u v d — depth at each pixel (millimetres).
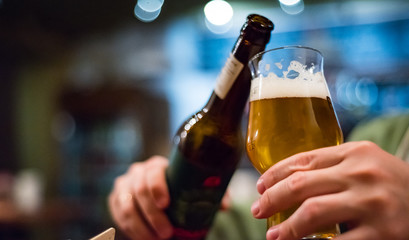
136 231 854
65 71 4930
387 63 3688
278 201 509
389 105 3633
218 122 786
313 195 496
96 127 4590
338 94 3734
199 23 4086
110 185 4438
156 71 4586
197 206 784
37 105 5039
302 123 562
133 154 4438
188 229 802
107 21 4211
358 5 3559
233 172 804
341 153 507
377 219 466
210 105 793
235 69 687
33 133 5027
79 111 4613
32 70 5012
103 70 4812
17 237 3275
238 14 3797
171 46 4480
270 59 603
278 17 3791
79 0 3762
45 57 4727
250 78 716
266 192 523
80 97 4605
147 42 4535
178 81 4602
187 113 4641
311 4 3594
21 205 3268
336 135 583
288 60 594
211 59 4328
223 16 3287
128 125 4473
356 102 3688
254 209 540
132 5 3881
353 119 3652
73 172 4672
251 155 614
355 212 471
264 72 607
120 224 891
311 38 3857
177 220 797
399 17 3623
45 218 3111
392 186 473
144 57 4625
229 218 1182
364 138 1356
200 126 783
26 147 5027
